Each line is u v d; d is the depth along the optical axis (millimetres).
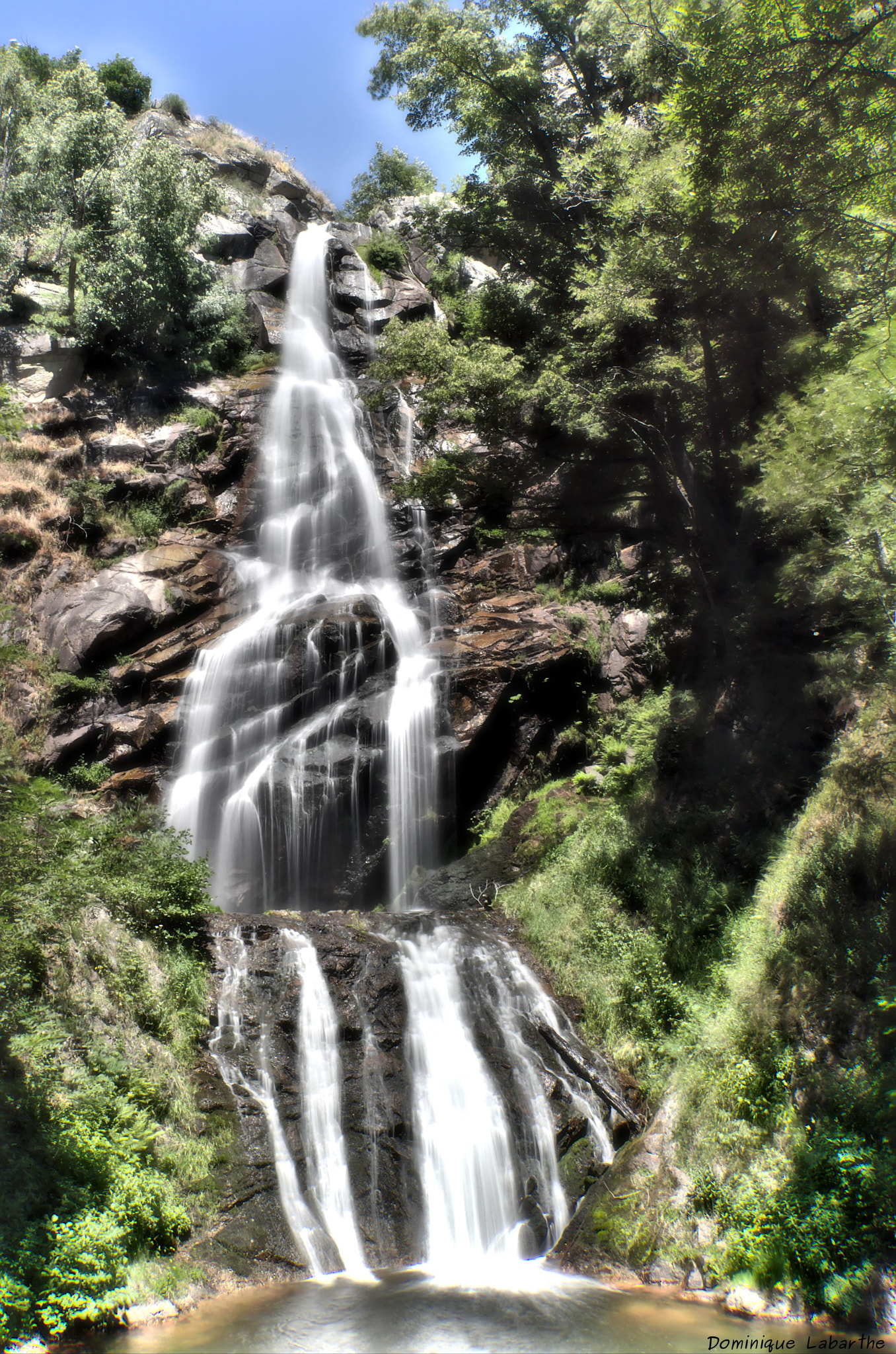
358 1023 12570
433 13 23328
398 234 38250
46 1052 10078
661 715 18578
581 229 22312
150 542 23812
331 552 26453
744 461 13672
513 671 20438
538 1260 10539
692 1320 8695
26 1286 8102
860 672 14492
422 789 19547
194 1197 10062
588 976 13867
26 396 26375
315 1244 10258
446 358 19266
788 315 15531
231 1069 11555
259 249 34188
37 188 28891
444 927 15078
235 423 27094
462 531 26625
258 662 20500
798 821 13625
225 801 19141
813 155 11414
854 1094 9500
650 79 20406
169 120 40750
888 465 10648
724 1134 10367
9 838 11562
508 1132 11734
